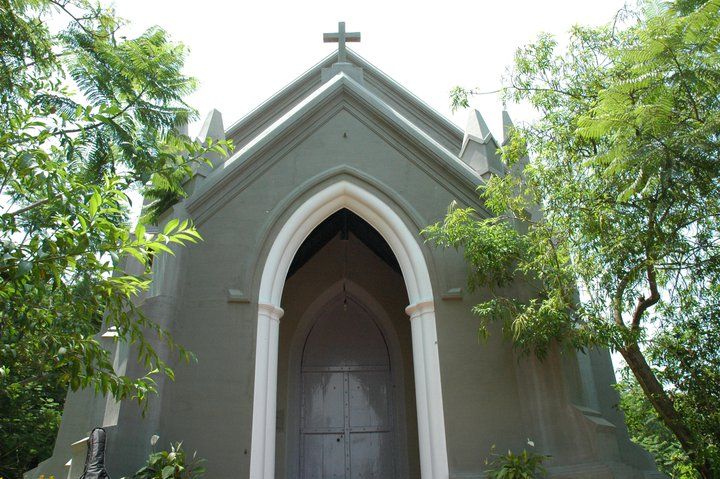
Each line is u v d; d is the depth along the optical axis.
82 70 6.39
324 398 11.62
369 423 11.41
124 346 7.73
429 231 8.05
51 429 15.52
